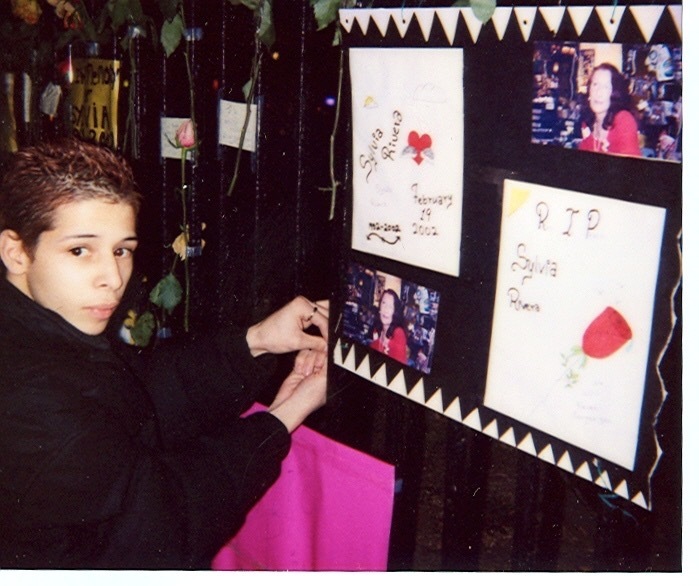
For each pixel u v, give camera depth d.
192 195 1.66
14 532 1.04
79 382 1.07
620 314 0.80
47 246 1.04
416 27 0.96
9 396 1.00
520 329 0.91
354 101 1.09
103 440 1.03
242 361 1.36
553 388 0.88
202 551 1.11
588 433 0.85
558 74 0.82
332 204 1.21
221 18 1.53
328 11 1.11
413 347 1.07
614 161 0.78
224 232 1.63
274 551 1.39
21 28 2.12
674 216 0.74
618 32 0.76
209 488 1.11
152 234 1.79
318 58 1.34
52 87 2.07
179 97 1.67
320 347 1.35
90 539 1.05
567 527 1.18
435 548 1.38
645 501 0.81
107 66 1.84
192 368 1.35
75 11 1.88
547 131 0.84
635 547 0.94
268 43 1.32
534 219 0.87
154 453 1.12
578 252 0.83
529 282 0.89
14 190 1.05
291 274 1.48
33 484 1.00
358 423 1.28
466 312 0.98
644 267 0.77
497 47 0.87
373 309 1.14
